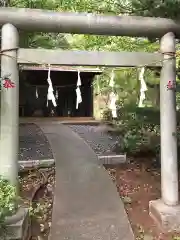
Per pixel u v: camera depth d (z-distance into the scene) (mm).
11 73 3363
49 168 5961
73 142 8391
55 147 7680
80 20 3496
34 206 4348
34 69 11273
